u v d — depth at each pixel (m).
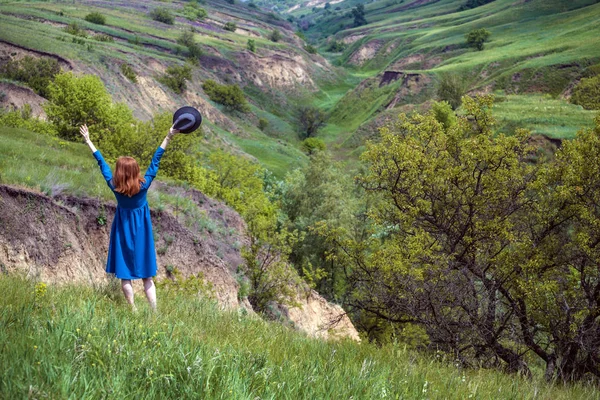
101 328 3.93
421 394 4.27
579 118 100.62
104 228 14.61
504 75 152.50
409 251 20.33
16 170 13.74
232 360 3.74
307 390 3.58
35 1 191.00
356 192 59.44
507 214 20.27
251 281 23.91
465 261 20.62
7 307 3.98
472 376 6.04
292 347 5.36
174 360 3.49
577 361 14.49
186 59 171.25
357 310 29.98
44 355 3.08
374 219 24.92
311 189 59.25
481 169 21.05
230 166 52.22
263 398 3.26
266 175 72.81
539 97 138.62
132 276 5.71
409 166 22.27
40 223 12.83
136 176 5.62
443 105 86.00
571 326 14.13
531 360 19.17
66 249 13.13
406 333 20.08
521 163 21.20
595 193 17.80
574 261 17.59
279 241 25.25
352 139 154.88
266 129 163.00
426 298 18.73
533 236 19.09
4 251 11.84
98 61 97.00
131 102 94.00
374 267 22.72
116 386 2.95
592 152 17.62
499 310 19.08
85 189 14.87
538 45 176.62
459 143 22.53
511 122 100.62
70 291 5.66
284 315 24.41
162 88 112.81
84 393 2.74
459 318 17.75
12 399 2.55
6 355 2.99
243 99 157.88
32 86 76.94
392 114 154.75
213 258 18.91
